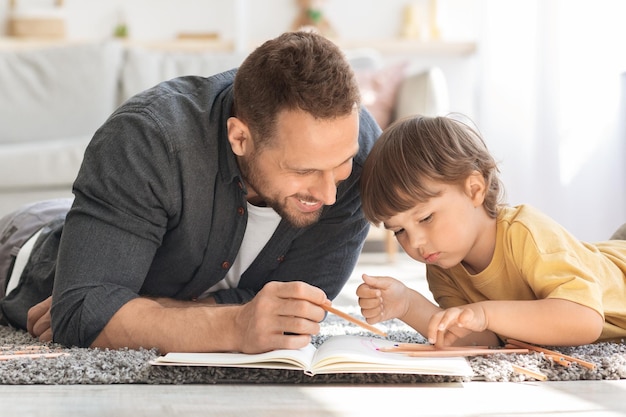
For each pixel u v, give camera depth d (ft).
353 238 6.40
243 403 4.07
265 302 4.70
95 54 14.42
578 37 11.51
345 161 5.16
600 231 10.87
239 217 5.72
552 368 4.81
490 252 5.73
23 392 4.31
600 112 10.87
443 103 13.65
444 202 5.53
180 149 5.44
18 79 14.32
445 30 18.60
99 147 5.48
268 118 5.13
